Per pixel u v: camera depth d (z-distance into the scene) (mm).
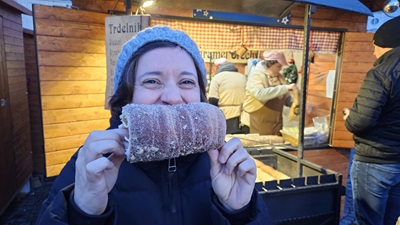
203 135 661
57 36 2529
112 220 673
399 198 2117
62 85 2617
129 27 1902
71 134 2730
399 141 1967
